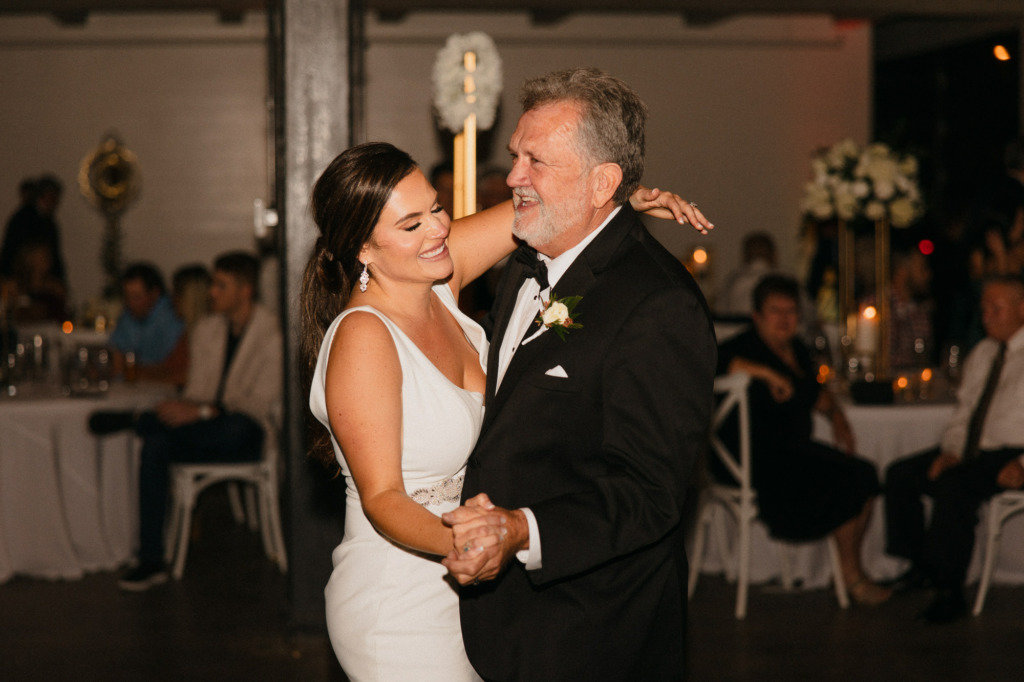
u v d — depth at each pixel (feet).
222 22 29.84
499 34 30.07
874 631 12.98
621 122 5.90
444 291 6.72
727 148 31.17
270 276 24.81
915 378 16.08
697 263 26.66
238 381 15.79
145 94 29.94
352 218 5.84
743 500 13.65
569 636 5.80
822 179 16.24
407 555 6.09
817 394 14.01
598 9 23.17
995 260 20.77
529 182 5.97
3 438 14.75
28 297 22.08
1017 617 13.50
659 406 5.59
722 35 30.89
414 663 6.05
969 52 34.32
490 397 6.22
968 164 34.91
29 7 22.84
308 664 11.75
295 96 11.87
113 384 16.80
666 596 6.02
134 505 16.17
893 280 19.34
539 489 5.73
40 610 13.74
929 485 13.89
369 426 5.60
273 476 15.79
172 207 30.19
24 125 29.86
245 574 15.60
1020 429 13.65
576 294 5.99
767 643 12.54
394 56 29.68
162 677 11.38
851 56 31.37
